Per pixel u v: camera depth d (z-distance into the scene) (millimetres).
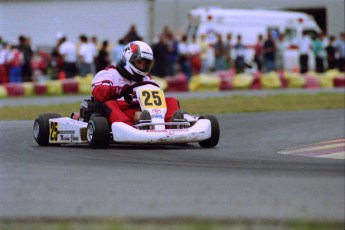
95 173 24344
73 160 27750
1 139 36562
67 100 66812
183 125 31250
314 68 95875
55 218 17625
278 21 97062
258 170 24750
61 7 92125
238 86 82438
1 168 26062
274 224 16594
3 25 92500
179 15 104250
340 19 105062
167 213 18141
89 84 78000
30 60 78812
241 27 95750
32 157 29094
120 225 16469
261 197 19984
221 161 27156
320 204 19047
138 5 92062
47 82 76625
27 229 16391
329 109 52469
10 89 74875
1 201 20094
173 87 79000
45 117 33875
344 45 93000
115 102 31484
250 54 95562
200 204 19188
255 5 105875
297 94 68125
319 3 105750
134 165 26109
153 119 30766
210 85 81062
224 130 39906
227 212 18188
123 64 32719
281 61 94062
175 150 30656
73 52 79125
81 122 31969
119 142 30359
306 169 24969
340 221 16875
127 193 20766
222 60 86875
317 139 35406
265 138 36000
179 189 21250
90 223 16859
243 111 51375
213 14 94812
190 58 85938
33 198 20391
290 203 19188
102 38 92562
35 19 92062
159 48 79938
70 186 22000
